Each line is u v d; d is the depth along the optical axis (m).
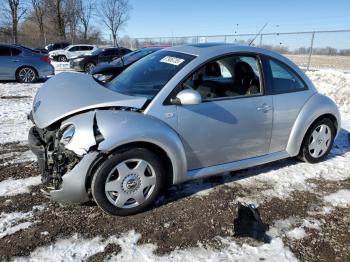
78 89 3.43
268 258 2.71
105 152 2.88
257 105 3.74
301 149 4.44
